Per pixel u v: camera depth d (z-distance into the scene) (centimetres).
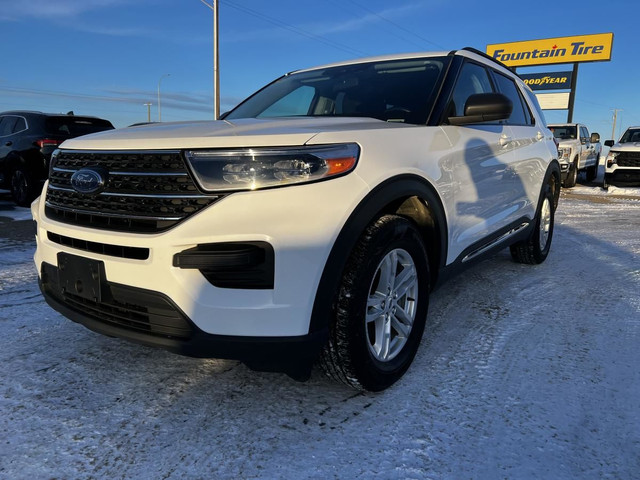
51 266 228
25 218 740
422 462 174
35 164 839
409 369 244
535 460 175
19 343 273
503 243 364
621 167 1266
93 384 229
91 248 204
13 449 180
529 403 212
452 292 371
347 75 334
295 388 226
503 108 258
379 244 206
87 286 205
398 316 236
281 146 183
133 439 187
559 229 680
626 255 501
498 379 234
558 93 2333
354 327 200
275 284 181
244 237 178
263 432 192
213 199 180
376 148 210
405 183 219
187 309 181
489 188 316
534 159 405
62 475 167
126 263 190
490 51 2498
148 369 244
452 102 288
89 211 204
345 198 190
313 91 329
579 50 2238
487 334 288
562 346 271
